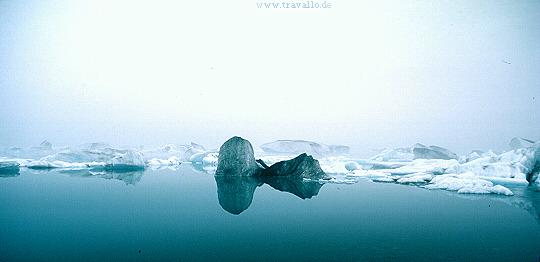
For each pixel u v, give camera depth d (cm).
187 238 820
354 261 657
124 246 747
